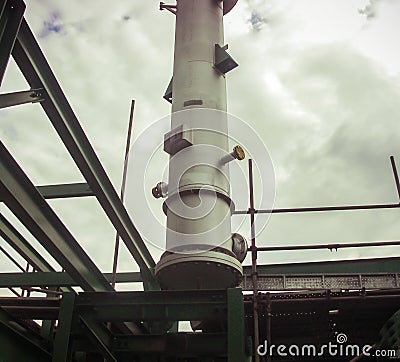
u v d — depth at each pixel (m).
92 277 11.33
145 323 13.27
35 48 8.38
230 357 9.02
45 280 12.41
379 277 12.80
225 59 13.54
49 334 11.83
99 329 10.22
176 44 14.27
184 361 12.40
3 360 8.57
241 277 11.11
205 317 9.70
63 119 9.25
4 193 8.17
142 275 13.45
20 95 8.45
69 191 13.80
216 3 14.97
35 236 9.41
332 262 13.59
